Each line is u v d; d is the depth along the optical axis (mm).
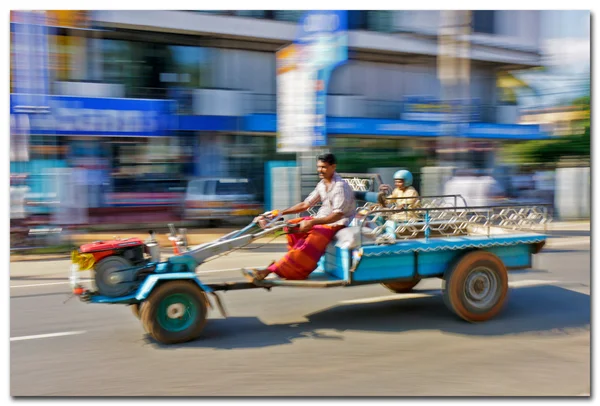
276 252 9312
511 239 5461
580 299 6344
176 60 13867
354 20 15734
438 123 15547
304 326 5352
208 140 13602
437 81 17625
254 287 5039
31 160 9820
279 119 11570
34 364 4402
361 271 5055
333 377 4105
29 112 9961
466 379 4070
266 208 13367
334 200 5238
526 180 16141
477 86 18688
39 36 10125
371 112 16641
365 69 16609
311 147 10688
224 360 4445
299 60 10797
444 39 13633
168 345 4781
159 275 4703
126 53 13219
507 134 16859
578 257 9008
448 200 9383
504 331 5184
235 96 14492
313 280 5129
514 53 18141
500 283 5473
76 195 9797
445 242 5215
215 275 7523
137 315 5324
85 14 11445
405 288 6598
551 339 4961
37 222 9406
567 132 17672
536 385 3973
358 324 5414
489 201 10039
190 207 12422
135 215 12570
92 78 12797
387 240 5051
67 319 5586
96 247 4723
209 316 5668
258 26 14352
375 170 14922
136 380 4070
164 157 13094
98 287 4707
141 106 12406
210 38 14164
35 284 7129
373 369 4254
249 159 14133
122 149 12586
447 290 5324
